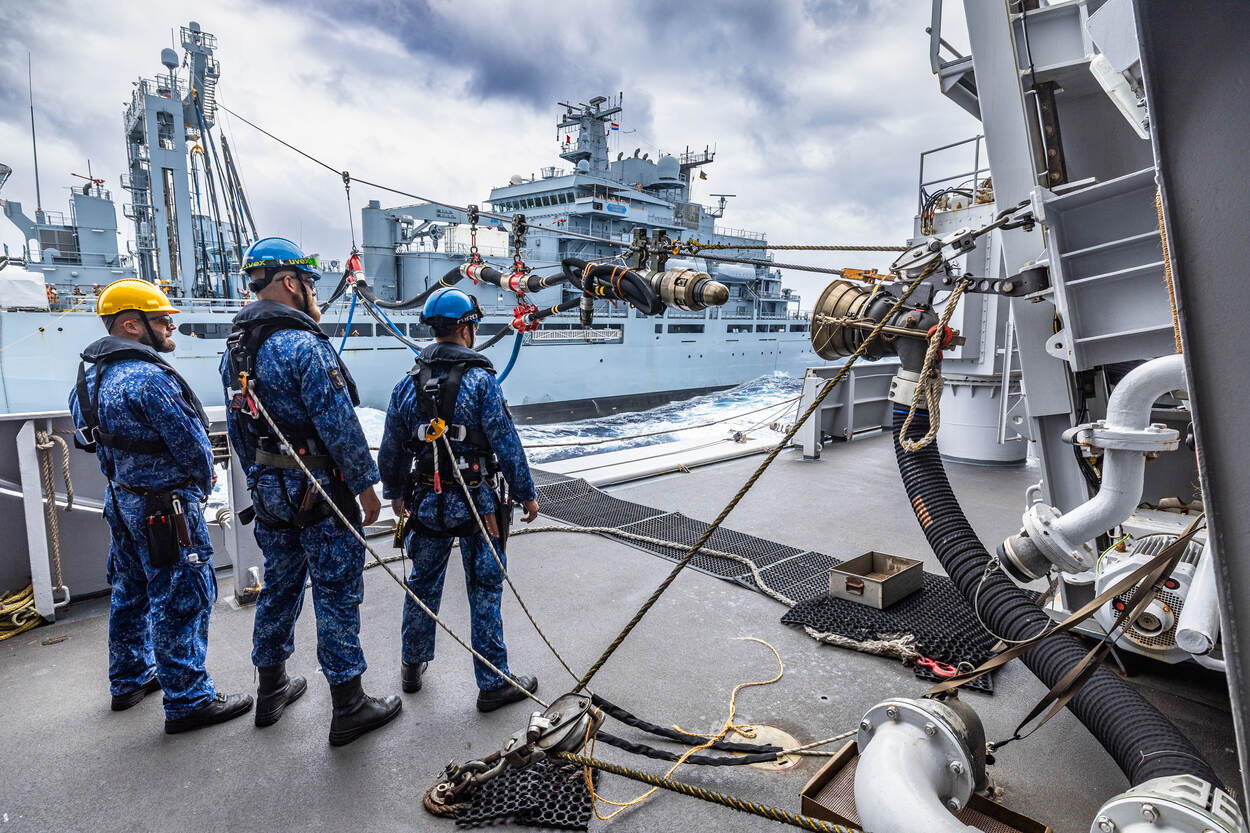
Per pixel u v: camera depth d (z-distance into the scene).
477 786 1.94
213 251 20.52
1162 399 2.82
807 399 6.96
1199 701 2.44
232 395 2.18
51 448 3.22
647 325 21.22
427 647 2.57
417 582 2.50
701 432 8.15
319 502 2.19
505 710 2.48
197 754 2.22
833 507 5.19
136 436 2.20
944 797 1.46
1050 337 2.61
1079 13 2.44
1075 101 2.60
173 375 2.30
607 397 20.64
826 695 2.56
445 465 2.35
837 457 7.06
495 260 19.30
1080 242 2.39
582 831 1.86
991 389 6.57
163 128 18.03
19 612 3.17
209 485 2.39
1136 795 1.21
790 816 1.30
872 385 8.40
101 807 1.96
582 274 2.55
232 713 2.44
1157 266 2.16
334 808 1.96
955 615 3.16
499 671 2.15
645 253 2.38
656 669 2.76
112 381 2.20
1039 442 2.76
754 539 4.39
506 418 2.39
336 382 2.13
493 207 24.78
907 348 2.45
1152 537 2.31
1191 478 2.84
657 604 3.41
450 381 2.30
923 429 2.51
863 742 1.67
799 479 6.09
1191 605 1.79
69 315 13.73
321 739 2.31
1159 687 2.53
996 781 2.04
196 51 18.08
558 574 3.83
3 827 1.87
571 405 19.92
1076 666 1.79
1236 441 0.55
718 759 2.08
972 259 6.25
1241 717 0.55
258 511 2.21
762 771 2.12
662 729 2.21
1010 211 2.36
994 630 2.17
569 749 1.59
